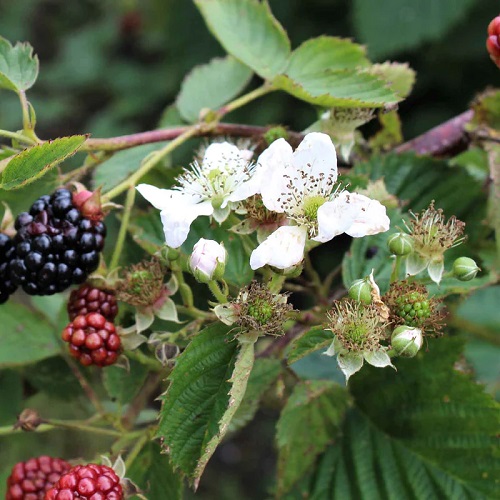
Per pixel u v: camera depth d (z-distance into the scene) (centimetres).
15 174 33
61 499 32
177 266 34
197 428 33
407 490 37
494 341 44
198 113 41
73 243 33
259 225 33
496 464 35
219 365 33
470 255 36
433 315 33
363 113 36
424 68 86
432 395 36
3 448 44
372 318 32
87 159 36
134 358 35
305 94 36
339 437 38
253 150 36
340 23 89
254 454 90
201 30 99
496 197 38
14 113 112
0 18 132
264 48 38
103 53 120
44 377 40
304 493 38
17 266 33
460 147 40
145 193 33
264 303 32
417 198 39
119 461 34
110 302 34
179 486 35
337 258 83
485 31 83
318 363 38
